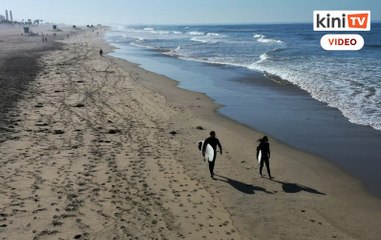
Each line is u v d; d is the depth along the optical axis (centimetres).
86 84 2600
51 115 1717
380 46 6253
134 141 1423
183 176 1122
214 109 2039
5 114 1659
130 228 814
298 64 3803
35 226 799
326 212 931
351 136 1538
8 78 2622
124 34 14525
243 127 1694
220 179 1115
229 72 3462
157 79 3033
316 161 1280
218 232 827
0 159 1161
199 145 1196
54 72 3120
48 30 15738
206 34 13612
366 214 926
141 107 2003
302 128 1667
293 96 2333
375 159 1288
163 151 1330
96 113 1811
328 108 2000
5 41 7838
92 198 938
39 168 1109
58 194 948
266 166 1147
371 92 2292
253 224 869
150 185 1041
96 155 1241
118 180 1055
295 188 1068
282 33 13388
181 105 2106
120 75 3155
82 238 765
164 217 873
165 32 16988
